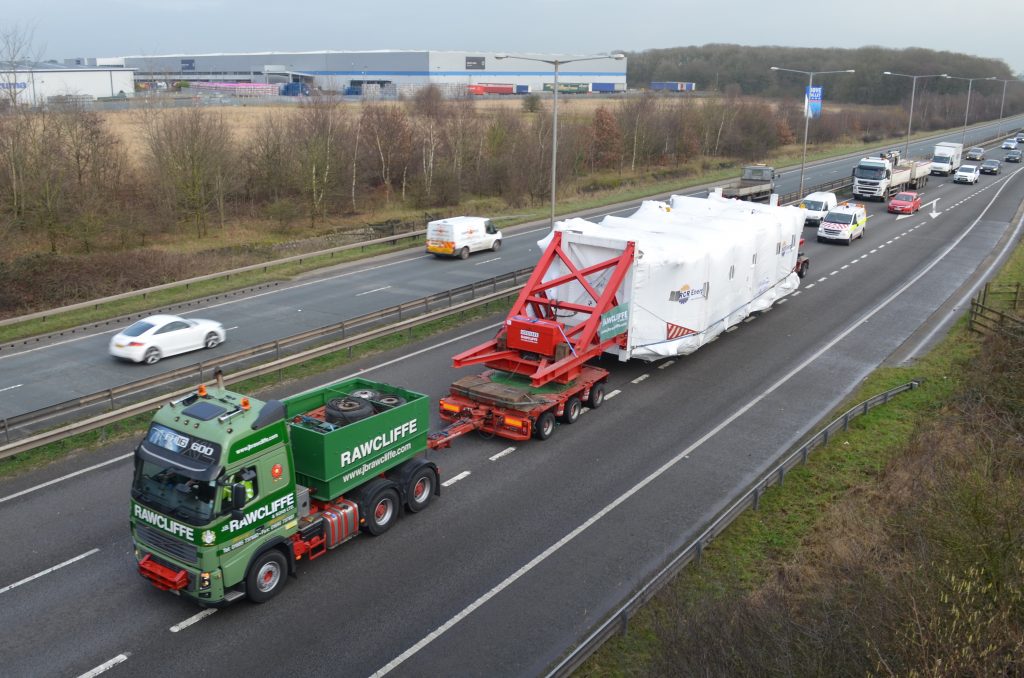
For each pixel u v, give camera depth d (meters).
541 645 11.16
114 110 69.06
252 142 54.34
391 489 14.05
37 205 40.62
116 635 11.17
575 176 70.69
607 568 13.10
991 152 99.81
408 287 33.66
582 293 21.70
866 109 136.75
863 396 20.70
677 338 22.02
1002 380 19.52
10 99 43.91
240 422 11.24
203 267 36.66
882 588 10.62
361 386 15.48
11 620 11.45
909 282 33.94
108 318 28.86
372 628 11.44
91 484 15.76
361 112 65.81
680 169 78.81
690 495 15.66
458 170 60.41
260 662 10.67
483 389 18.25
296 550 12.38
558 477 16.34
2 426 16.70
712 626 9.88
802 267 34.53
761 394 21.17
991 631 9.28
